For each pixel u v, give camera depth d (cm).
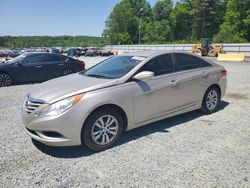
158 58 495
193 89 539
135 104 441
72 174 343
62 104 379
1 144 438
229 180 324
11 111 648
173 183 319
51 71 1145
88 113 387
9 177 337
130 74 445
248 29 5888
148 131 491
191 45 4003
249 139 452
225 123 536
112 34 9738
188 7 8319
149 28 8762
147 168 355
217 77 595
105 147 414
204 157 385
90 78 460
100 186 316
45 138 382
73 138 384
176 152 402
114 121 421
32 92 434
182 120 555
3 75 1034
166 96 486
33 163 373
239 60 2450
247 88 920
